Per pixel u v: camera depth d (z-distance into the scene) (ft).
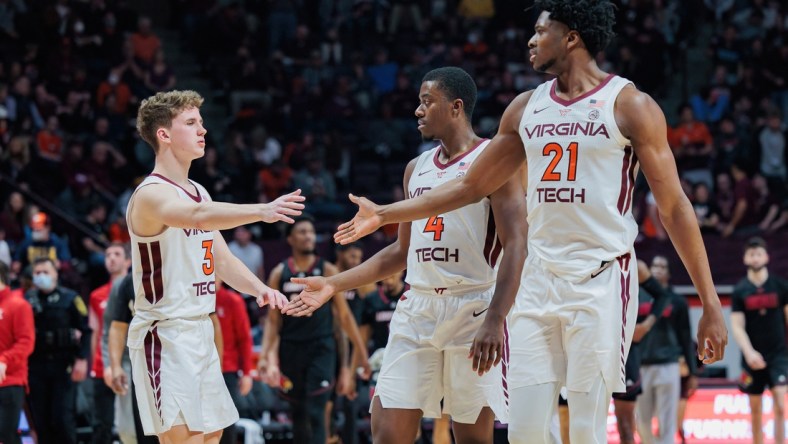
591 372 14.14
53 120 53.21
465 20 68.74
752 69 63.72
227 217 16.20
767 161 57.52
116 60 61.82
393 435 17.69
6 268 29.76
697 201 51.98
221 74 65.16
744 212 51.83
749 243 35.04
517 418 14.62
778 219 52.26
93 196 50.98
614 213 14.28
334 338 30.71
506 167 15.60
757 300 34.76
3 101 53.42
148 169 56.08
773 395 34.65
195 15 67.77
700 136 58.18
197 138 18.10
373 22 68.18
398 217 15.79
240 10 65.98
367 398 34.45
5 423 29.07
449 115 18.10
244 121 59.47
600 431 14.28
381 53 65.62
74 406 32.01
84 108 56.90
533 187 14.70
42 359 31.35
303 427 29.43
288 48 64.85
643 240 46.34
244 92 62.08
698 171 56.80
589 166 14.29
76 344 31.55
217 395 18.12
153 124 17.92
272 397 36.99
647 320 31.78
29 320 29.58
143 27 61.36
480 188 15.76
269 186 54.60
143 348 17.71
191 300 17.89
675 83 68.18
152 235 17.53
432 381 17.79
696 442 37.58
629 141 14.29
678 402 35.22
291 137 60.44
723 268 45.42
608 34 14.62
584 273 14.24
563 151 14.38
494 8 70.03
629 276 14.48
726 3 70.79
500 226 16.88
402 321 18.01
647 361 34.09
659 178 14.21
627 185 14.39
